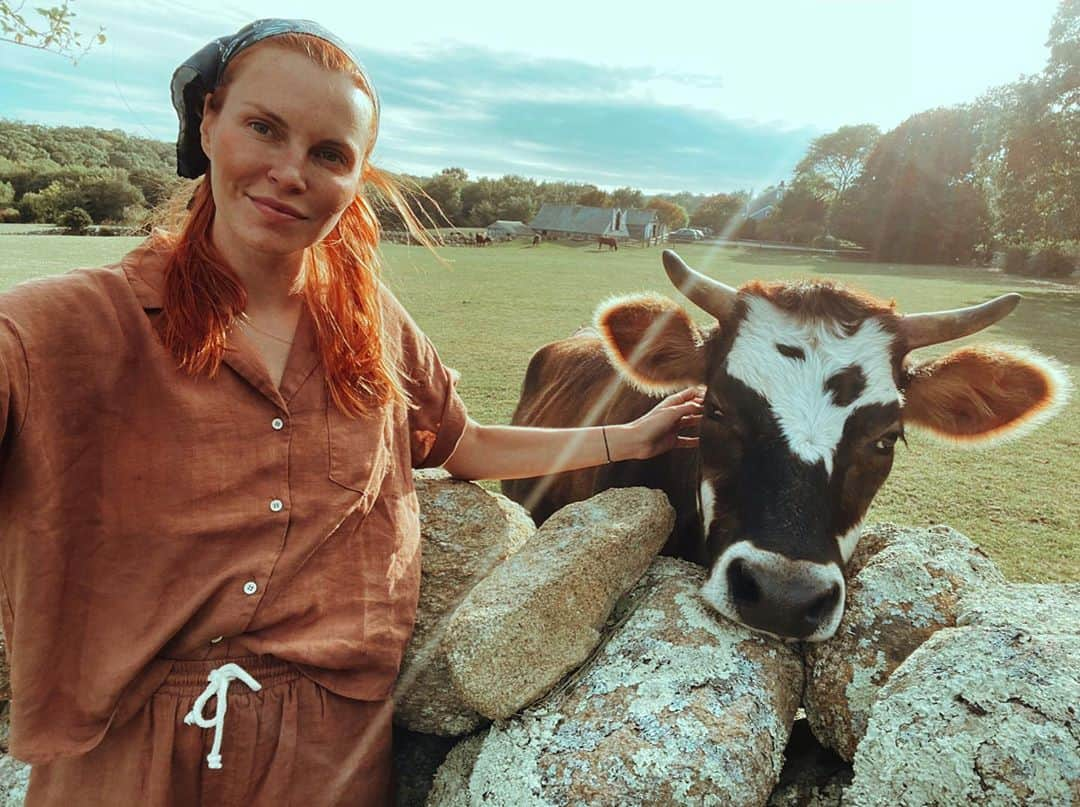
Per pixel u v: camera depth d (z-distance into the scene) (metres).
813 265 49.81
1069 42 38.62
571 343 5.39
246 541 1.85
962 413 3.09
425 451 2.54
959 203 60.44
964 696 1.68
